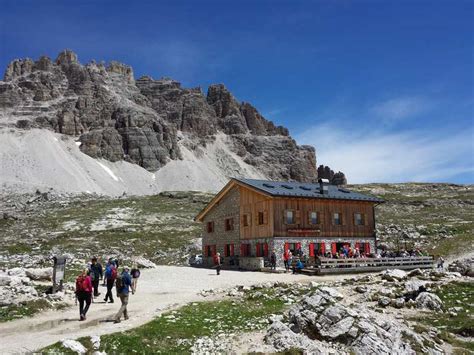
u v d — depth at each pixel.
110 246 73.19
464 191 134.00
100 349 15.16
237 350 16.14
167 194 147.50
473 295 24.70
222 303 23.72
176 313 20.83
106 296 25.09
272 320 19.59
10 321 19.95
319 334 17.19
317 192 50.78
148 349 15.68
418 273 31.03
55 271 25.97
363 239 51.59
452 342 17.89
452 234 66.31
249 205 50.22
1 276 25.59
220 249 55.44
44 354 13.91
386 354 15.52
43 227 94.94
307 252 47.19
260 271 43.78
